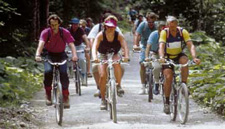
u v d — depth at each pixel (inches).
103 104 863.7
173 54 775.7
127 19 4133.9
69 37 788.6
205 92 944.3
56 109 774.5
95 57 772.6
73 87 1211.2
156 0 2034.9
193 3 1950.1
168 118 801.6
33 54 1691.7
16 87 1050.1
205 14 1918.1
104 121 773.3
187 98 719.1
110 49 799.7
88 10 2684.5
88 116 820.0
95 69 872.3
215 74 1008.2
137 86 1230.9
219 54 1590.8
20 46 1653.5
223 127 712.4
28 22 1813.5
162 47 758.5
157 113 849.5
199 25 1924.2
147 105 935.7
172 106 781.3
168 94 791.1
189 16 1979.6
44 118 809.5
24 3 1737.2
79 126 740.0
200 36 1780.3
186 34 761.0
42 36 776.3
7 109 808.9
